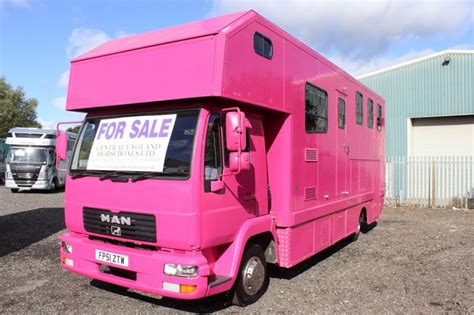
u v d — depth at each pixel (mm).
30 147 19297
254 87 4758
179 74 4418
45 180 19375
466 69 17688
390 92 19438
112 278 4598
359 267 6938
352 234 8812
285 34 5512
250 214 5012
